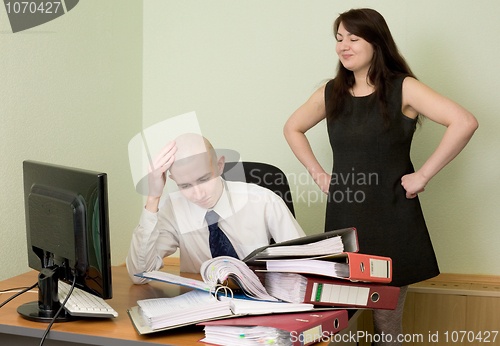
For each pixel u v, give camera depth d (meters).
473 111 2.27
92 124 2.22
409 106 1.67
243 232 1.46
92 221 0.93
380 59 1.62
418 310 2.18
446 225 2.33
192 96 2.70
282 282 0.98
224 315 0.87
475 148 2.27
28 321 0.98
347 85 1.72
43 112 1.85
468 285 2.20
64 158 2.00
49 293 1.02
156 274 1.13
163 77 2.73
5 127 1.64
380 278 0.91
